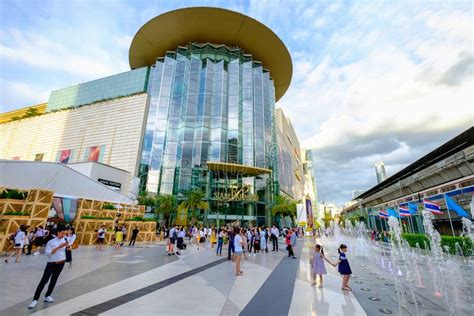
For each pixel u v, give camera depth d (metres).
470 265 13.23
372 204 48.81
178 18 44.50
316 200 167.12
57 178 16.39
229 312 5.07
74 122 54.41
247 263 12.20
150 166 40.34
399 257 16.66
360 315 5.04
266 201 40.28
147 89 52.09
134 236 19.89
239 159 40.19
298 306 5.56
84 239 19.45
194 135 40.41
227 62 47.19
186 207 34.50
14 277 7.66
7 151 58.19
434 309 5.52
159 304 5.51
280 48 50.97
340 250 7.46
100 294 6.18
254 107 45.59
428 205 19.20
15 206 14.41
